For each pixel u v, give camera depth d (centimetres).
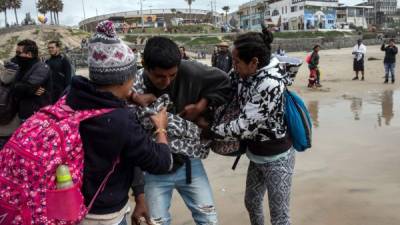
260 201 370
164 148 240
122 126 214
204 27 9825
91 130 211
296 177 586
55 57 738
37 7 9331
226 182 583
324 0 9369
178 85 295
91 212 223
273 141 324
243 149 343
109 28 221
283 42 7238
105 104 215
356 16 10125
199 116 311
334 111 1104
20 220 200
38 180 199
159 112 275
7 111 525
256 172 359
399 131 831
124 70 222
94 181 218
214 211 318
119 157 223
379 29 9969
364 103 1221
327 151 708
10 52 6681
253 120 304
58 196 199
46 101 564
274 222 341
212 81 301
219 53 1178
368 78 1977
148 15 10962
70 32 7388
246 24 11031
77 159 208
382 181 558
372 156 671
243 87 316
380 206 482
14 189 200
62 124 205
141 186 269
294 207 486
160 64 265
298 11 9325
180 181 306
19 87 527
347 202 496
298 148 329
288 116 324
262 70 305
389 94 1400
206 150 315
